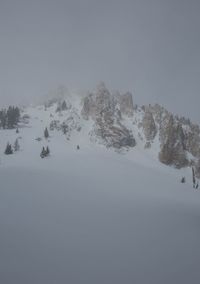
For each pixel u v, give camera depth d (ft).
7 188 271.28
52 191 281.54
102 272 145.38
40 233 182.39
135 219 232.53
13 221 195.31
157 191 350.43
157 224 227.40
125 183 358.84
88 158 458.91
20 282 127.44
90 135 581.12
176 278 149.38
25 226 189.78
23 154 448.24
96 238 186.19
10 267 138.51
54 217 213.87
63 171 370.73
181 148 575.38
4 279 127.75
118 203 272.51
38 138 533.96
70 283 132.05
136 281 140.87
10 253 152.05
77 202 258.78
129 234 199.82
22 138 531.09
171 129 583.58
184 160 568.82
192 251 186.60
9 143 497.46
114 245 179.22
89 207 248.52
